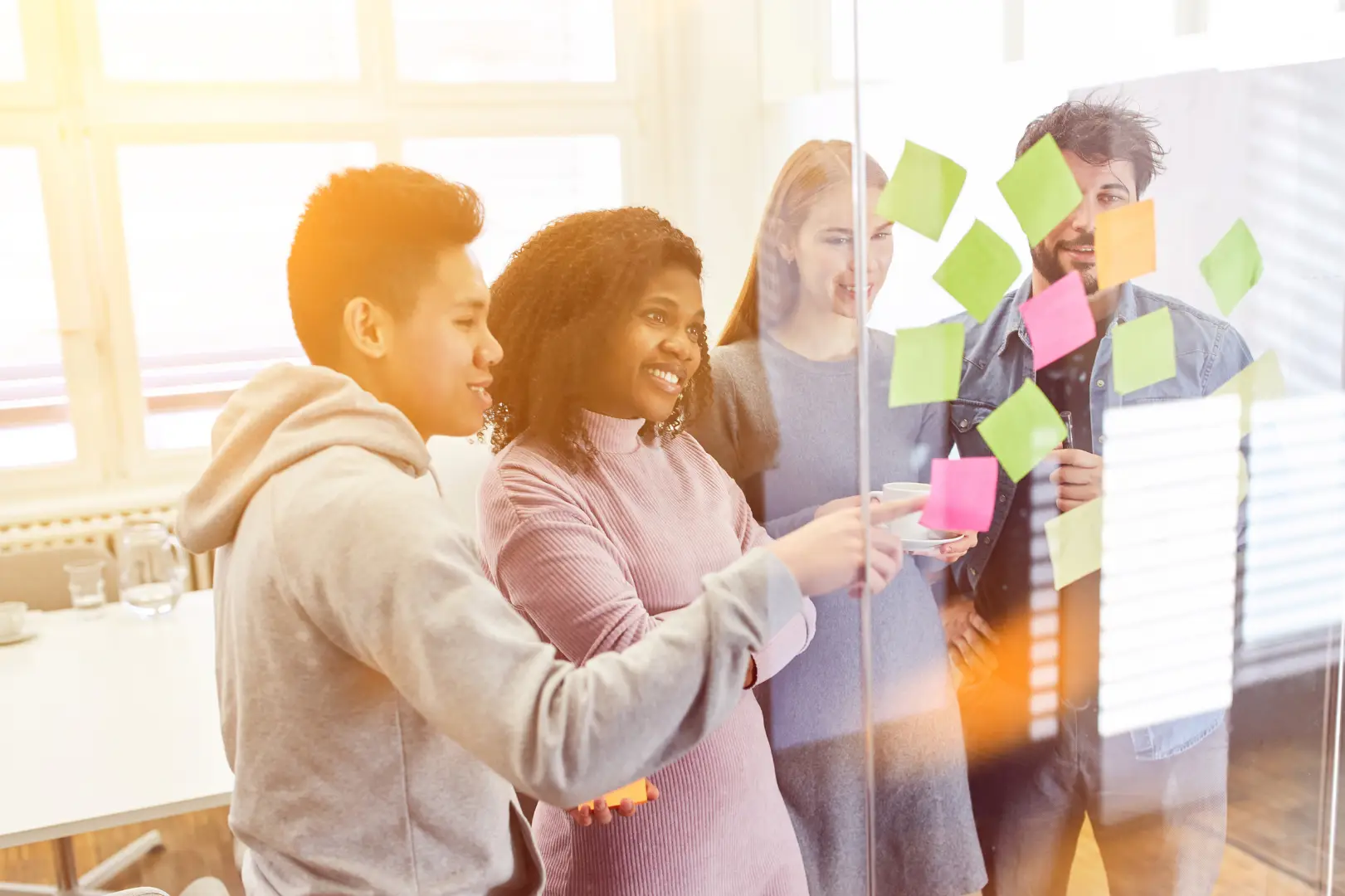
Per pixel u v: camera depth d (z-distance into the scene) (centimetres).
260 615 63
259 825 65
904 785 98
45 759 124
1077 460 102
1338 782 121
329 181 73
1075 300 99
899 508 94
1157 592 109
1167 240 104
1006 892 107
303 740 63
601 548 82
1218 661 113
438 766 66
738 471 90
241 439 68
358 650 61
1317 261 111
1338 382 114
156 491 153
